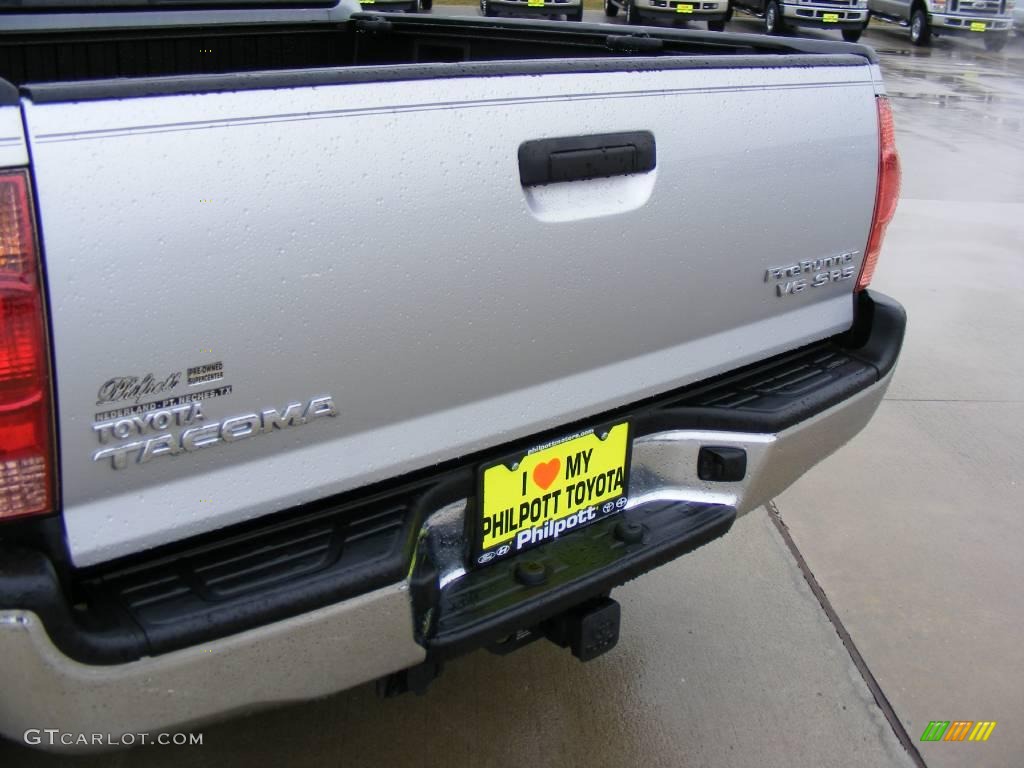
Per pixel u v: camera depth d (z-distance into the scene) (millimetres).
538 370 1913
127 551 1514
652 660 2727
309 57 3377
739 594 3021
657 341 2102
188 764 2316
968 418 4238
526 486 1977
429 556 1858
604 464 2100
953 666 2754
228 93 1458
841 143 2322
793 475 2400
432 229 1667
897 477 3730
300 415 1620
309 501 1683
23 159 1311
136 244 1396
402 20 3484
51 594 1386
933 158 9383
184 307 1450
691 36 2914
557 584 1939
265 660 1584
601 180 1896
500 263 1770
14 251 1316
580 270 1890
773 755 2430
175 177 1415
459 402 1819
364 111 1575
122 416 1444
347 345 1628
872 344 2564
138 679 1477
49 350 1363
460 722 2482
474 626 1814
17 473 1395
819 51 2527
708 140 2035
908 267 6211
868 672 2719
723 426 2219
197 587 1570
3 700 1454
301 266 1541
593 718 2514
